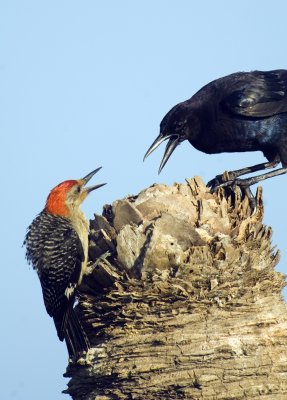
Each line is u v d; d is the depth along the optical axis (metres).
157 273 10.59
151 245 10.51
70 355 11.26
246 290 10.73
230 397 10.30
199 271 10.59
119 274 10.81
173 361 10.42
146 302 10.64
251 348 10.50
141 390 10.44
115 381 10.67
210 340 10.46
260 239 11.32
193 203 11.32
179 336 10.48
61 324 12.02
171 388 10.35
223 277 10.61
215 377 10.33
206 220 11.16
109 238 11.09
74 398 11.24
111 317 10.93
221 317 10.59
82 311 11.48
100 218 11.27
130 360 10.59
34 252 13.16
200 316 10.55
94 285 11.37
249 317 10.67
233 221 11.41
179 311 10.57
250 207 11.82
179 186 11.49
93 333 11.30
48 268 12.70
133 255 10.69
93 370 10.87
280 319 10.90
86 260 11.51
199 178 11.61
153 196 11.24
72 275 11.86
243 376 10.42
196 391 10.30
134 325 10.67
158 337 10.52
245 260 10.81
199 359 10.39
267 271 11.10
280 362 10.59
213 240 10.88
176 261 10.56
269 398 10.41
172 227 10.66
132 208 10.99
